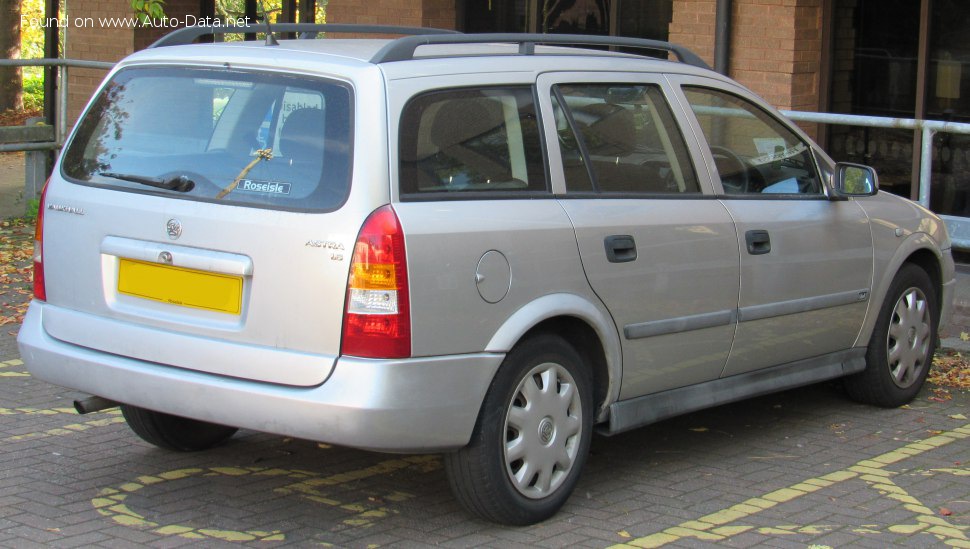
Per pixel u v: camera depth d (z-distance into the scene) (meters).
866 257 6.44
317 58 4.68
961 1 10.37
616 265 5.10
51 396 6.75
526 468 4.86
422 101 4.60
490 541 4.79
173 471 5.57
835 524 5.05
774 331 5.93
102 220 4.86
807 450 6.10
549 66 5.14
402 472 5.64
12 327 8.39
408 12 12.95
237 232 4.52
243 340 4.52
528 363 4.82
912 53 10.66
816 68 10.80
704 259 5.49
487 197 4.72
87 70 15.04
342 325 4.36
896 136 10.88
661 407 5.46
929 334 7.02
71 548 4.62
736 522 5.05
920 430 6.48
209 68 4.86
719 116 5.85
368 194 4.39
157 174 4.80
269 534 4.83
